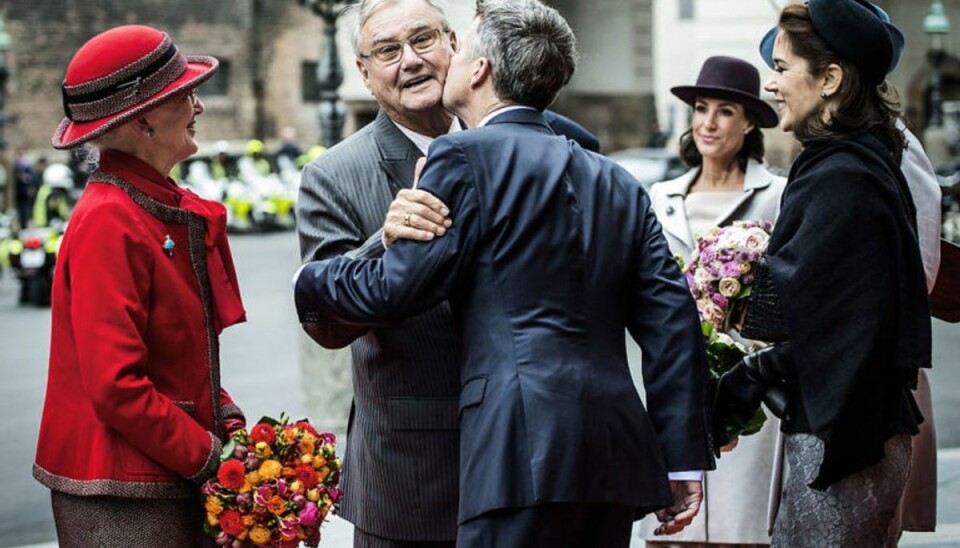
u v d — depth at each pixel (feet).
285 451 14.93
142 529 14.42
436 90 16.20
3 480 32.86
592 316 13.71
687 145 22.71
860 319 14.38
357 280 13.84
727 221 21.98
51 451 14.55
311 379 34.50
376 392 16.05
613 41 146.10
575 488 13.06
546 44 14.26
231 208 117.50
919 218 18.33
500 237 13.58
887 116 15.40
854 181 14.57
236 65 157.89
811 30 15.07
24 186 118.42
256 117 160.66
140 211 14.42
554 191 13.71
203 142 154.92
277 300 69.00
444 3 16.58
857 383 14.35
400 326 15.69
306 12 164.14
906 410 15.10
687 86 21.97
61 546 14.74
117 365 13.84
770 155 104.83
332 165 16.40
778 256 14.89
